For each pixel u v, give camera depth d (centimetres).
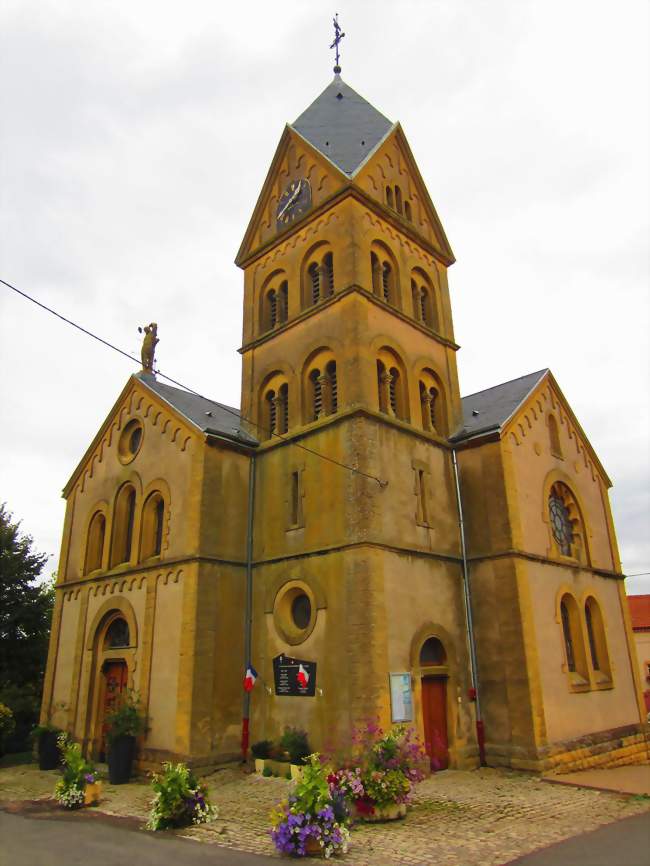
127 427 2481
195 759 1773
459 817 1323
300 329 2338
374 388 2092
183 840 1205
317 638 1844
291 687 1862
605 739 2131
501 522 2097
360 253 2269
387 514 1922
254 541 2159
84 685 2227
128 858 1088
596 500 2678
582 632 2259
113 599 2230
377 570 1803
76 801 1535
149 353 2688
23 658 2980
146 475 2298
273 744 1852
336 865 1028
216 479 2116
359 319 2136
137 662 2047
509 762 1848
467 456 2256
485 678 1986
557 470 2452
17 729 2727
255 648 2019
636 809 1392
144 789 1736
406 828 1240
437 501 2142
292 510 2083
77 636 2345
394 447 2050
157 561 2122
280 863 1046
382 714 1658
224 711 1902
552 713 1944
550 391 2598
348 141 2667
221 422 2406
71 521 2627
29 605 3020
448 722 1894
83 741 2148
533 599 2052
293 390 2284
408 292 2462
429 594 1962
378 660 1706
